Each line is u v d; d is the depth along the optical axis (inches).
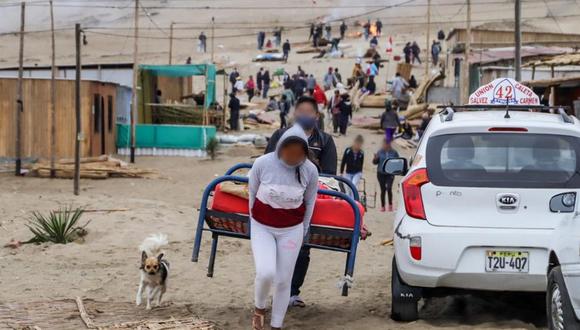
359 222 282.7
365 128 1391.5
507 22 2436.0
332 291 366.3
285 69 2231.8
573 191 270.2
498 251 267.7
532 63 1133.1
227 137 1250.6
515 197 270.2
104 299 348.5
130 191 873.5
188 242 497.7
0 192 815.1
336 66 2231.8
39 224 542.0
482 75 1385.3
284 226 259.9
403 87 1628.9
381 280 390.0
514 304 331.9
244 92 1956.2
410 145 1220.5
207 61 2375.7
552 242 264.1
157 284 319.9
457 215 272.5
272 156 259.1
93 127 1061.1
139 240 503.5
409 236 274.1
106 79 1252.5
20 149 987.9
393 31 2824.8
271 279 253.6
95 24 2979.8
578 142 280.1
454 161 279.1
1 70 1283.2
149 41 2770.7
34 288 371.9
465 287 272.5
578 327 227.8
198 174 1026.1
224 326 297.4
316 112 301.9
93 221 544.4
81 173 954.1
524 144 280.5
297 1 3164.4
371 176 1004.6
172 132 1196.5
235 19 3011.8
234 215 289.1
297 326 297.1
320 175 308.7
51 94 1008.9
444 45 2404.0
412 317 297.9
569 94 1075.9
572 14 2598.4
